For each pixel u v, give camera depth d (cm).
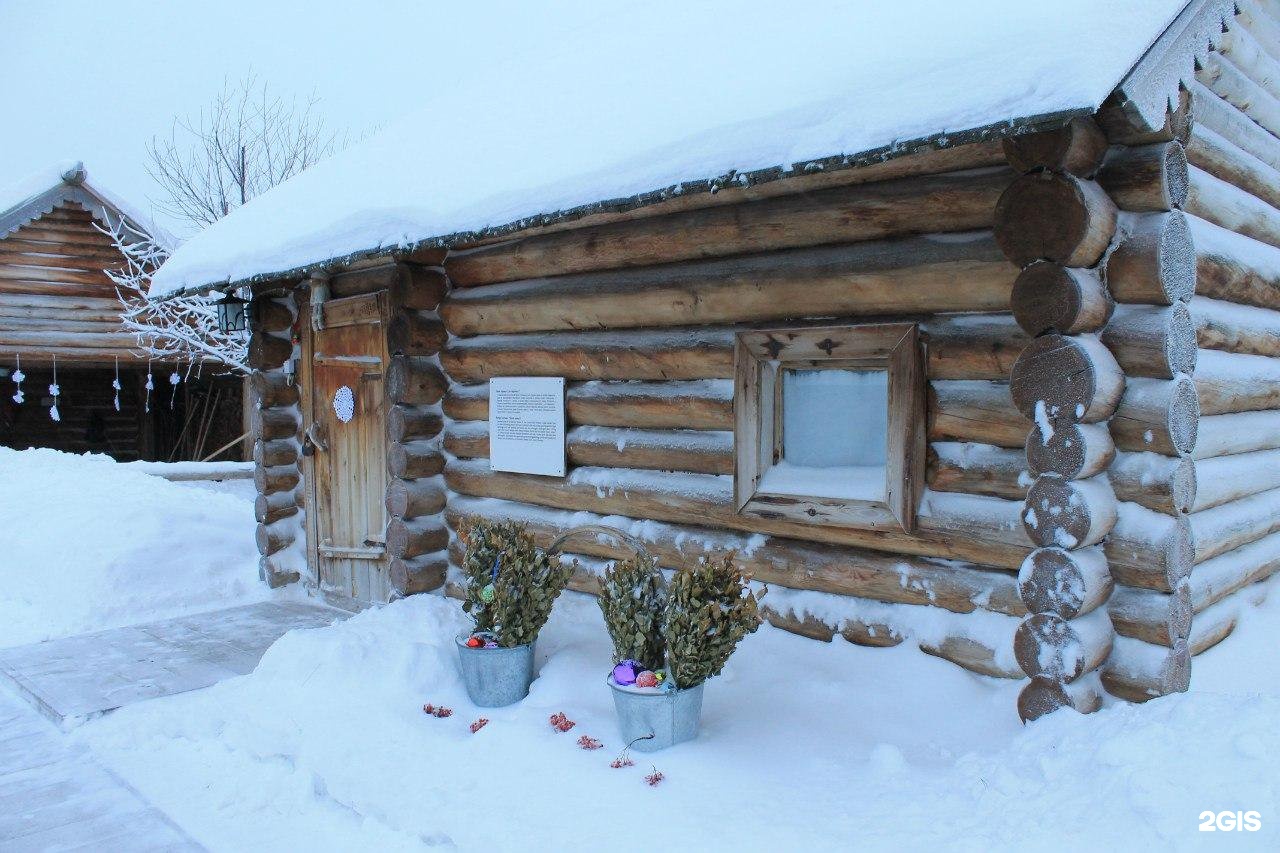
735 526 448
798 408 425
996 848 257
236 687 473
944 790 301
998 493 361
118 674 528
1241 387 429
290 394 741
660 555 476
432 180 522
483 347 562
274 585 725
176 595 699
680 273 448
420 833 316
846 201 382
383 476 639
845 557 408
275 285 723
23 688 506
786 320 415
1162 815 241
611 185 381
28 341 1383
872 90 319
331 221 557
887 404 390
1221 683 384
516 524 449
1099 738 285
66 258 1405
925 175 365
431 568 590
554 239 506
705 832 298
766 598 434
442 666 455
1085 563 321
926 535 375
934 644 377
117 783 387
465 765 366
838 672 395
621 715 362
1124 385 334
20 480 981
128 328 1417
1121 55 277
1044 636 323
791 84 356
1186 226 332
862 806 304
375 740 399
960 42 312
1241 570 449
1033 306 320
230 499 1011
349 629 495
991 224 350
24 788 383
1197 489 379
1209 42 349
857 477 402
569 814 319
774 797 317
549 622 504
